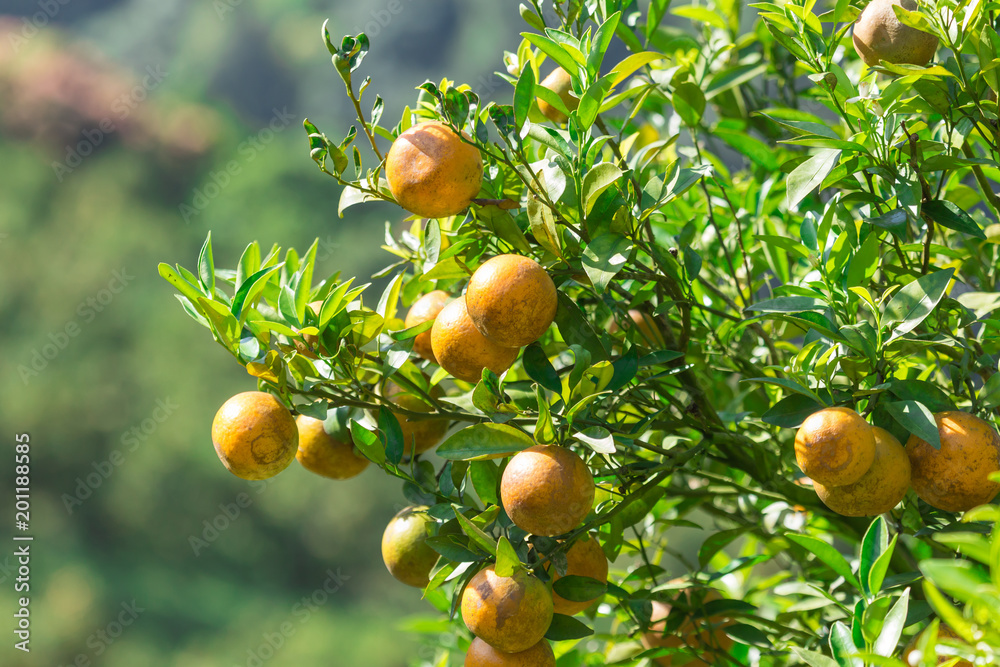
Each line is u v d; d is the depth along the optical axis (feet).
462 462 6.07
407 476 6.08
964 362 5.87
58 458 32.50
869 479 5.62
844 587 6.52
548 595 5.73
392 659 30.60
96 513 32.50
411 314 6.21
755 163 6.81
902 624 5.47
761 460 6.25
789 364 6.20
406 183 5.74
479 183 5.81
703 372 6.53
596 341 5.93
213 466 33.58
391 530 6.19
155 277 35.53
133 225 35.76
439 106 5.78
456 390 6.64
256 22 41.55
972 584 4.99
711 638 6.38
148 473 32.81
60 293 34.12
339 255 34.94
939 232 6.54
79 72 38.91
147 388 33.78
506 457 5.98
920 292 5.77
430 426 6.25
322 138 5.74
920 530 5.85
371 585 34.63
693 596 6.40
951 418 5.65
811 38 6.11
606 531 6.29
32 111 37.04
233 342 5.92
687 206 6.77
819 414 5.63
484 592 5.70
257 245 6.06
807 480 6.45
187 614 31.01
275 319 6.07
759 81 7.59
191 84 40.55
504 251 6.13
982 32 5.83
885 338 5.81
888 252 6.35
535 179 5.79
